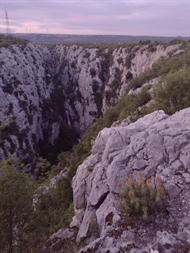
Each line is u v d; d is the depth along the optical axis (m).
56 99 60.84
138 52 50.16
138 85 32.38
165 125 7.84
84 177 9.25
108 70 60.12
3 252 6.19
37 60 57.75
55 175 19.64
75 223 8.78
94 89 60.72
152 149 7.18
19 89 41.38
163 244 4.54
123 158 7.34
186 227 5.01
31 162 37.00
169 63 28.00
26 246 6.60
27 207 6.54
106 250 4.77
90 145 18.45
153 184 6.38
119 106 26.78
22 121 38.31
